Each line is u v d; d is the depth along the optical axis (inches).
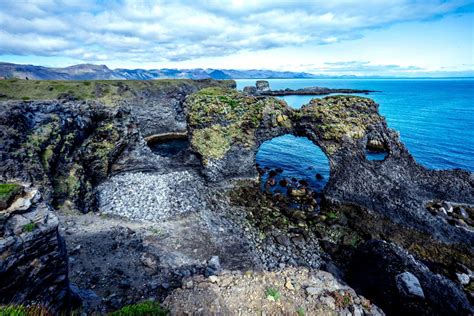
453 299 724.0
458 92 7844.5
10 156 888.9
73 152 1176.8
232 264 835.4
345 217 1182.3
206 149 1499.8
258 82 7790.4
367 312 542.0
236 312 502.6
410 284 729.6
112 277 633.6
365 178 1226.6
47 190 933.2
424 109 4158.5
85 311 471.8
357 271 850.8
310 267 884.0
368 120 1288.1
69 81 3289.9
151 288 597.0
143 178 1400.1
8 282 340.5
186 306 506.6
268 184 1508.4
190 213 1127.6
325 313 524.1
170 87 3725.4
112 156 1408.7
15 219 374.9
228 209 1231.5
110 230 888.9
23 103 1056.2
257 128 1498.5
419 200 1117.1
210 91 1593.3
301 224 1120.2
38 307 353.7
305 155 2081.7
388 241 1028.5
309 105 1439.5
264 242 1001.5
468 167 1685.5
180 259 791.1
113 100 2940.5
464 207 1145.4
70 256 692.1
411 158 1219.2
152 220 1047.0
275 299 542.3
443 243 975.6
